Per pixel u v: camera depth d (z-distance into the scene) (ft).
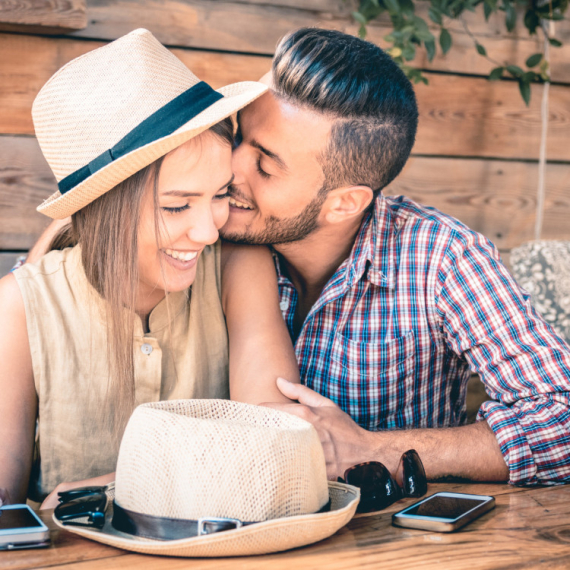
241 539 2.27
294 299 5.03
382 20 7.99
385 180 4.63
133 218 3.34
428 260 4.71
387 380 4.85
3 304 3.70
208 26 7.23
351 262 4.73
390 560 2.38
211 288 4.29
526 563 2.38
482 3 8.36
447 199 8.40
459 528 2.71
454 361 5.08
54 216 3.57
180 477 2.42
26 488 3.59
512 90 8.59
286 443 2.48
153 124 3.19
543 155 8.54
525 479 3.55
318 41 4.24
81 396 3.81
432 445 3.59
